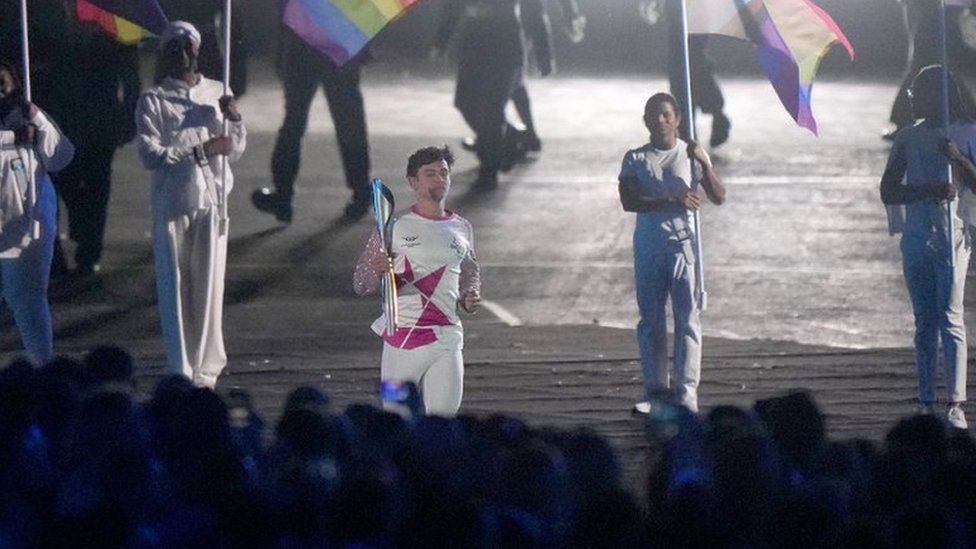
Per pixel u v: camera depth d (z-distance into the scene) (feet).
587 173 264.31
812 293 193.57
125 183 256.73
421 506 77.36
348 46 146.30
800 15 149.59
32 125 139.23
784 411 91.09
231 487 80.12
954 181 138.82
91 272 199.31
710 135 289.53
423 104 338.95
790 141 290.76
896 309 186.70
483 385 153.17
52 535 80.38
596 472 85.05
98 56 193.47
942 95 136.05
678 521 77.66
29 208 139.95
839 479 83.20
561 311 187.52
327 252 213.25
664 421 92.79
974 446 90.22
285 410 92.84
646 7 277.44
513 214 235.20
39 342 143.13
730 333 177.47
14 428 87.04
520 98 276.00
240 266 205.36
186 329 144.66
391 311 116.37
